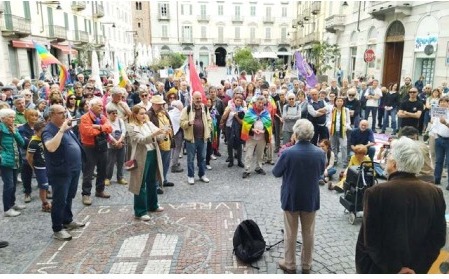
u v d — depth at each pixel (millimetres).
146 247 4973
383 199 2684
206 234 5336
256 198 6789
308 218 4199
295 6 53438
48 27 28688
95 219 5895
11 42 23609
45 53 12328
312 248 4305
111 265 4531
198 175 7887
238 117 8680
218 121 10008
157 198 6211
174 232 5406
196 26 62156
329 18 28609
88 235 5340
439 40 15648
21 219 5906
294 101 8820
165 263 4566
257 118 8008
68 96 8125
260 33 62250
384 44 20609
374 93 12594
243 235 4668
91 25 39969
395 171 2785
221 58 63969
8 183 5930
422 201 2658
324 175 7691
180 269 4438
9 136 5836
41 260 4648
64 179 5078
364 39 23484
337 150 9016
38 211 6242
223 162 9492
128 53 57500
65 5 32406
